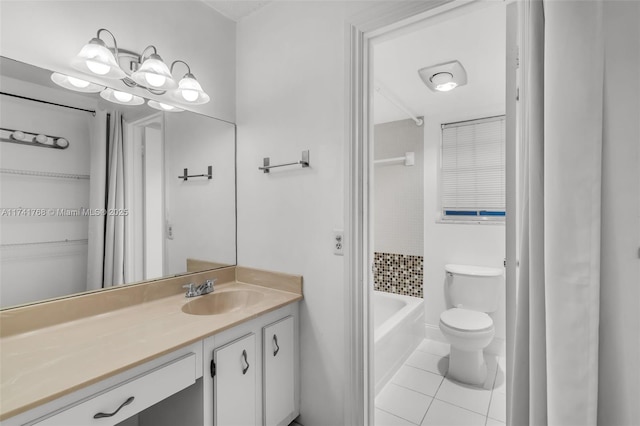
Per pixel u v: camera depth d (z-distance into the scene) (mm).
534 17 597
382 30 1446
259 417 1480
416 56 1877
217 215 1915
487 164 2768
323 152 1626
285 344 1619
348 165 1513
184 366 1161
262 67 1892
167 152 1683
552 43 452
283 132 1786
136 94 1559
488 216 2771
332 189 1597
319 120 1640
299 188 1721
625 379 437
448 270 2744
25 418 796
